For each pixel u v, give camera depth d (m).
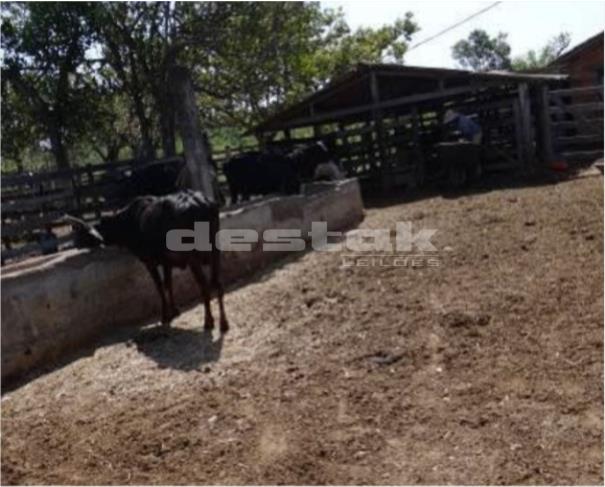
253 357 5.55
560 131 17.05
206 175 9.63
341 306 6.61
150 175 13.64
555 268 6.83
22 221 12.32
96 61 19.72
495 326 5.52
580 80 19.56
